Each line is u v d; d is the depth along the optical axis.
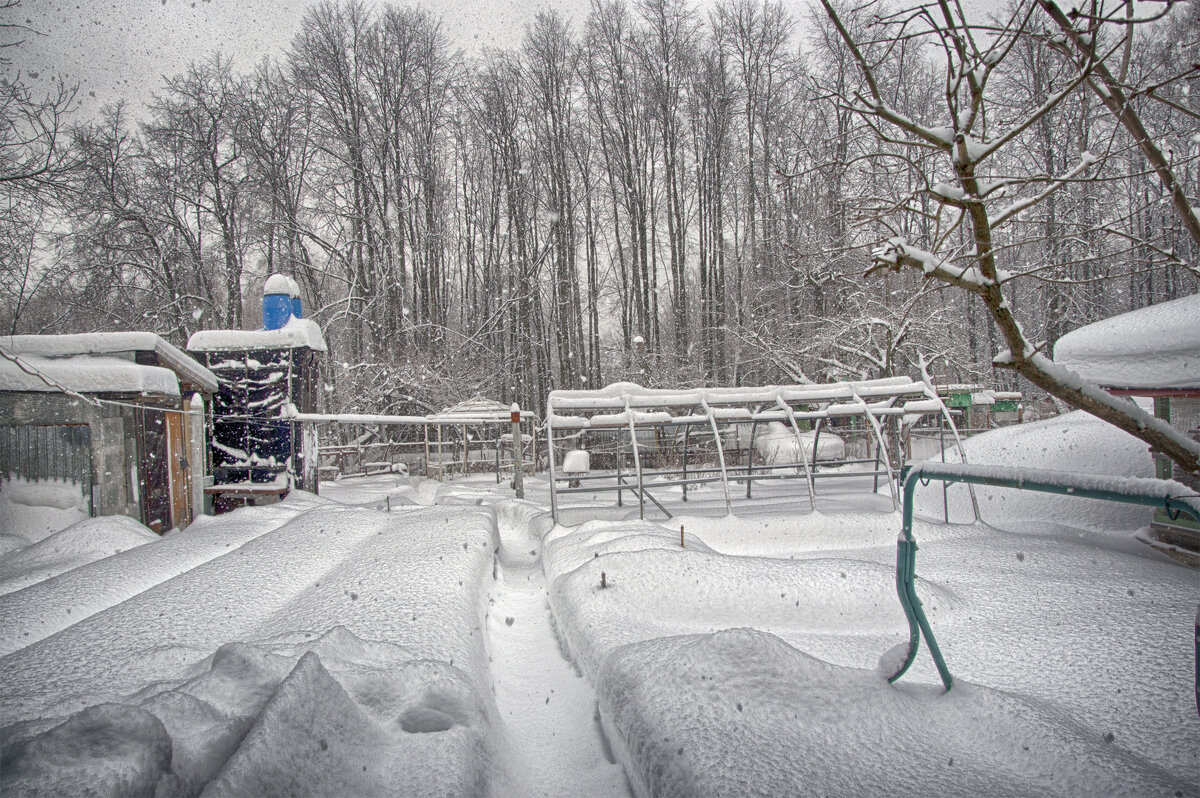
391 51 29.00
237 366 12.95
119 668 3.87
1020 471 2.71
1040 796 2.45
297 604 5.34
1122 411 2.97
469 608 5.18
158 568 6.96
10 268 12.80
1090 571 6.30
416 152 29.88
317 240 26.78
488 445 24.53
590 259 30.23
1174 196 3.58
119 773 1.92
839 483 15.23
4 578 6.99
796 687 3.22
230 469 12.85
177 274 25.73
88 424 9.55
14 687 3.63
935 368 20.91
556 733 4.02
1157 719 3.34
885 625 5.02
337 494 14.80
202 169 25.56
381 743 2.84
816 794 2.46
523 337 29.17
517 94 30.16
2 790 1.83
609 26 29.12
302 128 27.64
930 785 2.50
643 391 10.56
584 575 5.80
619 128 29.95
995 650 4.41
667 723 3.04
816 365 20.98
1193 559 7.12
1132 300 13.62
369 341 31.19
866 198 3.95
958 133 3.07
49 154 10.20
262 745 2.27
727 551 8.72
